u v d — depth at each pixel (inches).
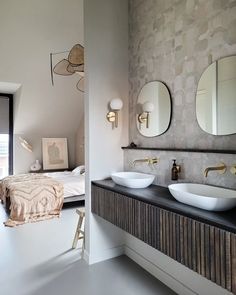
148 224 72.2
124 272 96.3
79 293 82.6
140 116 105.4
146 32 100.8
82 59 115.7
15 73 199.3
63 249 116.6
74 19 171.3
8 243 123.3
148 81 100.5
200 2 77.9
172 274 86.1
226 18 70.3
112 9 106.4
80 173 225.3
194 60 80.5
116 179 94.6
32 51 185.8
